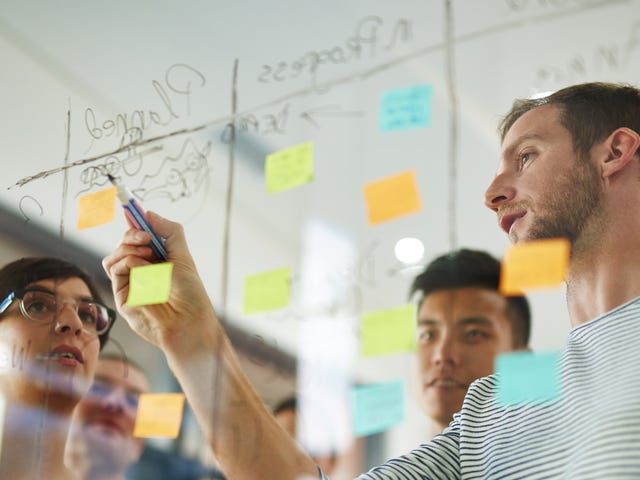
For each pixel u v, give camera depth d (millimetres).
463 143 1651
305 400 1682
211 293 1644
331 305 1851
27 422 1267
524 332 1416
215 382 1146
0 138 1490
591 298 1006
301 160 1233
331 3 1673
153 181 1420
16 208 1431
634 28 1304
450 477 988
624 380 842
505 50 1455
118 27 1579
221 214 1589
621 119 1044
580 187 1038
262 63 1643
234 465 1101
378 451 1600
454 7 1542
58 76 1531
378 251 1849
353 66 1655
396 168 1795
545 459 873
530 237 1058
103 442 1356
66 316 1303
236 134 1576
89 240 1396
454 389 1366
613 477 780
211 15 1622
